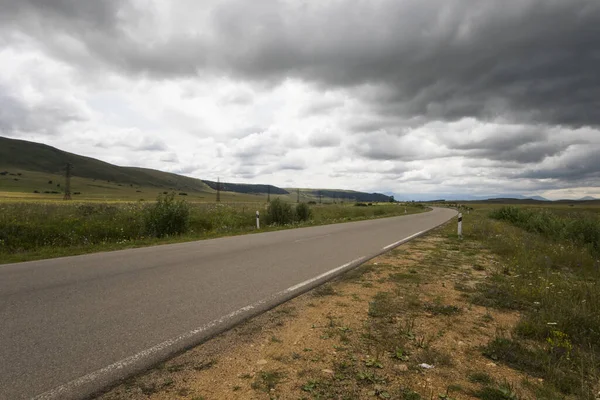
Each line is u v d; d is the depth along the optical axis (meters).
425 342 3.64
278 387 2.73
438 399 2.60
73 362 3.06
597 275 7.25
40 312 4.34
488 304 4.99
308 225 19.77
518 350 3.44
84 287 5.59
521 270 7.18
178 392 2.64
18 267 7.26
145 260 8.12
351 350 3.43
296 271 7.00
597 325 3.94
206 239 12.70
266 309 4.65
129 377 2.85
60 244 11.91
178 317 4.25
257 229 17.05
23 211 14.52
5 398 2.48
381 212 39.34
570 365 3.18
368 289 5.74
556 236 13.83
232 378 2.86
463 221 23.41
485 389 2.74
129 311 4.44
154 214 14.73
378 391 2.71
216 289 5.56
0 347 3.33
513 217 24.47
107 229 13.74
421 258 8.74
